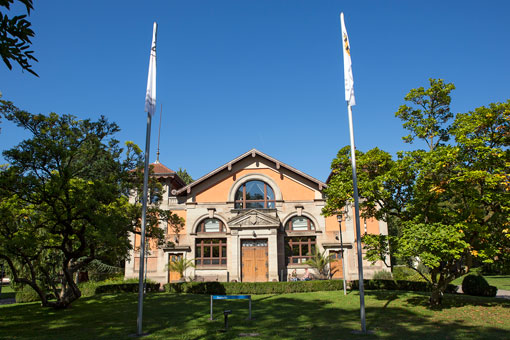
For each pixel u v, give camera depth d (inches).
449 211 605.6
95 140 669.9
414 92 697.0
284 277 1118.4
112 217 631.2
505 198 559.5
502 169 578.9
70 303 705.6
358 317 557.6
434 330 463.2
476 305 646.5
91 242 671.8
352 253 1126.4
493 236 611.5
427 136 699.4
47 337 450.9
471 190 582.6
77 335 460.4
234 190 1212.5
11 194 612.1
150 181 807.1
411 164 647.8
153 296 827.4
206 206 1203.2
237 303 717.9
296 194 1197.7
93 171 710.5
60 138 631.8
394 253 636.1
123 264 1451.8
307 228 1176.8
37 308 703.1
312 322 524.4
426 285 889.5
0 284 1113.4
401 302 687.7
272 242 1112.2
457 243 553.6
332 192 733.3
